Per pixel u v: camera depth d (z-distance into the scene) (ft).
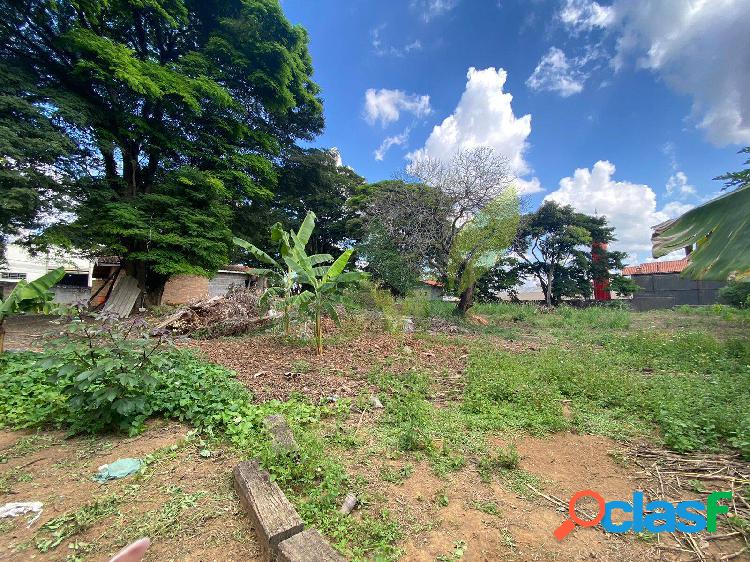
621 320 35.60
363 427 10.68
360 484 7.68
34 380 13.55
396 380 15.03
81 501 7.04
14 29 34.58
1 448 9.26
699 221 6.49
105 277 53.52
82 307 11.64
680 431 9.46
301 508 6.68
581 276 76.23
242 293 30.60
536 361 17.84
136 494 7.22
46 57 36.96
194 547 5.83
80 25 37.06
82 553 5.69
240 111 47.62
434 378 16.07
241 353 20.02
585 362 17.65
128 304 40.78
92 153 39.11
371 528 6.28
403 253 47.57
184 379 12.73
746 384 13.35
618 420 11.19
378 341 24.08
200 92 41.45
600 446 9.55
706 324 34.50
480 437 10.04
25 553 5.67
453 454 9.05
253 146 54.19
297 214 74.43
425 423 10.71
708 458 8.71
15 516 6.56
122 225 36.83
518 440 9.92
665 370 16.83
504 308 50.93
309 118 65.21
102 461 8.59
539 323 38.45
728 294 43.83
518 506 7.06
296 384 14.47
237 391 12.50
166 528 6.23
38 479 7.84
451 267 41.11
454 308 43.16
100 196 36.52
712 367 16.56
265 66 48.78
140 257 37.78
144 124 39.60
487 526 6.45
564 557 5.75
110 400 9.52
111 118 39.58
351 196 78.33
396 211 46.34
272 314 28.19
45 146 30.40
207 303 27.73
